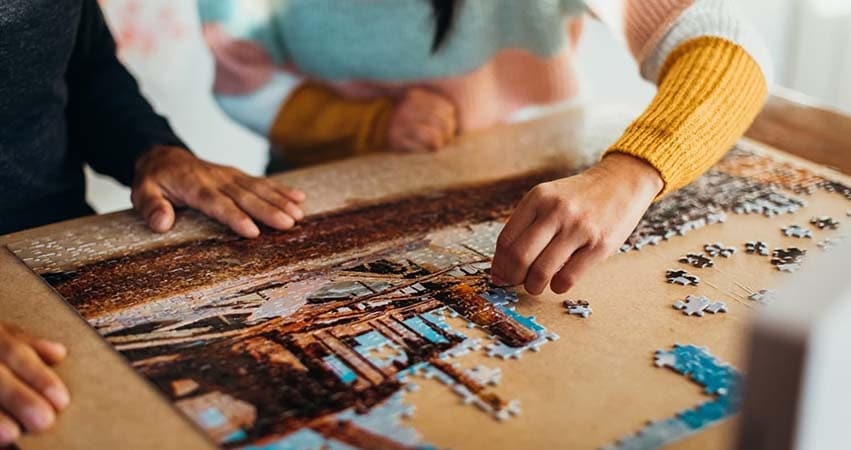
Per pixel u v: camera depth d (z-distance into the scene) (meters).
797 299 0.51
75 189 1.33
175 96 1.96
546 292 0.94
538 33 1.43
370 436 0.72
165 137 1.29
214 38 1.48
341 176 1.24
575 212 0.92
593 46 2.05
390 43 1.43
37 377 0.77
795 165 1.21
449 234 1.07
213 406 0.76
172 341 0.86
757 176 1.18
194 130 2.01
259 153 2.12
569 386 0.79
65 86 1.28
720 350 0.84
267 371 0.81
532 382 0.79
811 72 2.30
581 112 1.42
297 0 1.43
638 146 1.00
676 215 1.09
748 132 1.32
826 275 0.53
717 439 0.72
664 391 0.78
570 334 0.86
